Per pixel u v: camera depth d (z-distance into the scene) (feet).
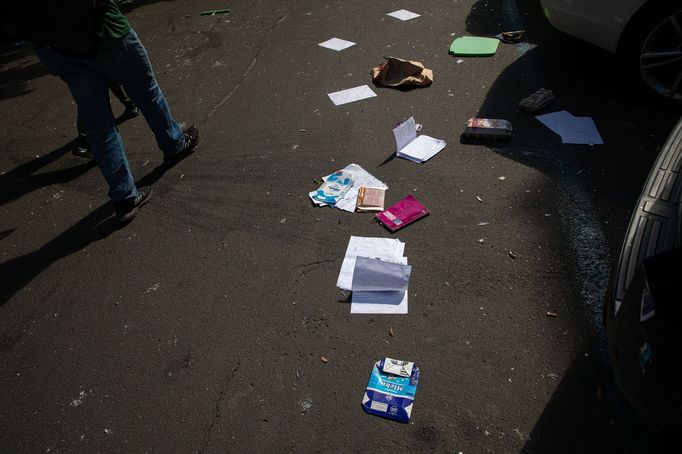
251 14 23.17
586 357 7.60
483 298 8.75
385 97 15.16
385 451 6.89
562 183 10.88
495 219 10.27
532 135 12.46
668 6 11.46
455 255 9.62
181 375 8.30
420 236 10.17
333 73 16.96
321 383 7.84
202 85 17.63
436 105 14.35
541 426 6.89
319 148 13.37
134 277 10.37
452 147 12.54
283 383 7.93
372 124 13.99
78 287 10.37
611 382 7.23
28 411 8.18
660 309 5.15
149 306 9.64
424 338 8.27
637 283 5.75
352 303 9.02
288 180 12.39
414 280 9.27
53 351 9.12
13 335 9.57
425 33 18.54
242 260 10.30
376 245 10.10
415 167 12.09
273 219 11.24
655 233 7.04
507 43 16.87
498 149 12.20
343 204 11.30
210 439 7.36
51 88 19.95
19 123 17.51
